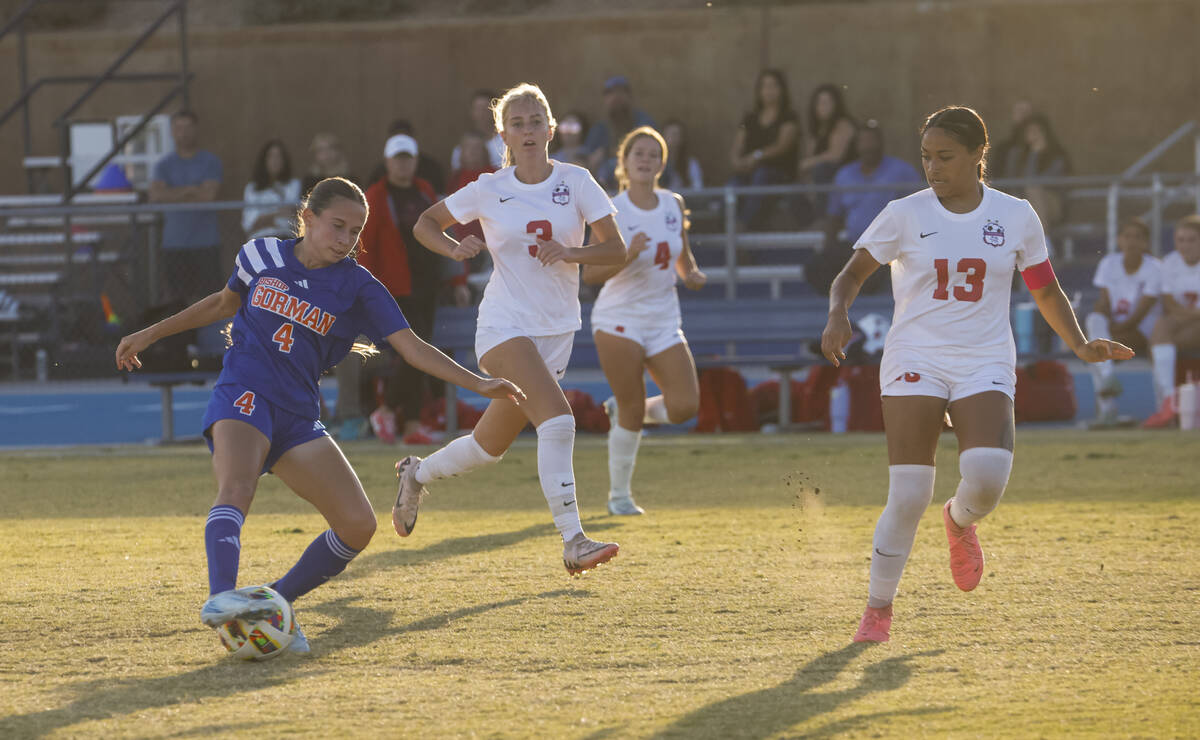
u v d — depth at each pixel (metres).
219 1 91.75
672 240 27.89
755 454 38.53
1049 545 22.52
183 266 45.69
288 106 82.69
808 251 47.72
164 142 64.75
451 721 12.86
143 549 23.45
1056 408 45.31
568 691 13.94
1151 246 50.03
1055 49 79.06
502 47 81.31
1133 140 78.81
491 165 47.75
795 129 55.31
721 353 45.75
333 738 12.31
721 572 20.61
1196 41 78.19
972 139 16.11
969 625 16.83
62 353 48.59
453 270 43.38
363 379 44.06
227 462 15.58
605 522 26.52
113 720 12.97
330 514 16.47
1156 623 16.78
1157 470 33.72
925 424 15.99
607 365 27.72
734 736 12.26
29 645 16.16
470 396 51.53
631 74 80.31
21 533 25.64
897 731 12.36
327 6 89.25
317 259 16.27
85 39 82.94
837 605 18.14
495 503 29.88
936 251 16.12
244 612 14.46
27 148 69.50
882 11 79.31
